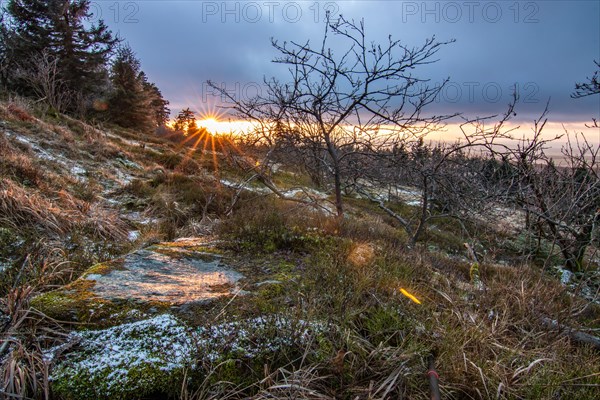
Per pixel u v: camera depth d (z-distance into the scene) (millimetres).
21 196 4844
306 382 1941
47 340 2027
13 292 2396
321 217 5090
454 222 10562
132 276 2824
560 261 7051
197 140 20484
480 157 5906
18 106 12320
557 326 3092
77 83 22094
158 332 2119
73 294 2412
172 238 5449
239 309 2424
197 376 1916
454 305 2930
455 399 2053
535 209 5992
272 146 6387
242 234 3959
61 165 8719
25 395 1737
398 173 6055
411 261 3943
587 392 2172
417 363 2176
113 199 7867
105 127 18578
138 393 1803
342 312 2504
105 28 24188
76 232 4703
